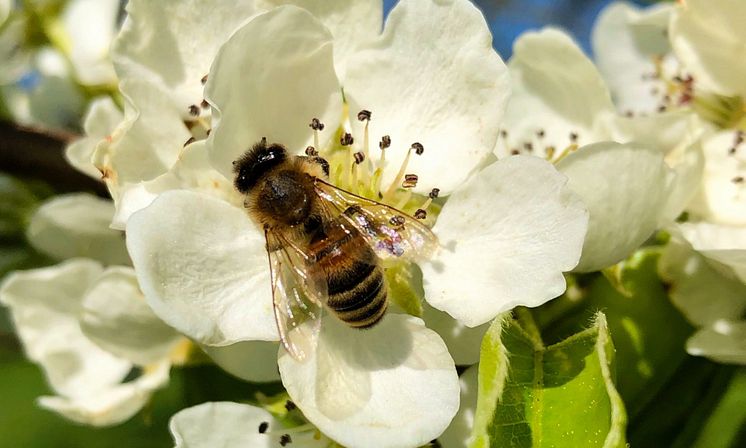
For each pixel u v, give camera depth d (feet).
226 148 0.31
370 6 0.33
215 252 0.31
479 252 0.31
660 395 0.35
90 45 0.44
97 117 0.36
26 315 0.41
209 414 0.33
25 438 0.51
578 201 0.30
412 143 0.33
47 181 0.42
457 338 0.31
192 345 0.37
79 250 0.42
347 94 0.33
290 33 0.31
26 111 0.45
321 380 0.30
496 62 0.32
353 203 0.32
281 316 0.31
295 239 0.31
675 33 0.38
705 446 0.40
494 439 0.28
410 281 0.32
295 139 0.33
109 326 0.37
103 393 0.41
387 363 0.31
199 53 0.33
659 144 0.36
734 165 0.36
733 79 0.38
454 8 0.32
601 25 0.45
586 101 0.37
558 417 0.29
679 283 0.35
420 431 0.29
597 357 0.29
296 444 0.33
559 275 0.30
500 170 0.31
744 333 0.34
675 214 0.34
